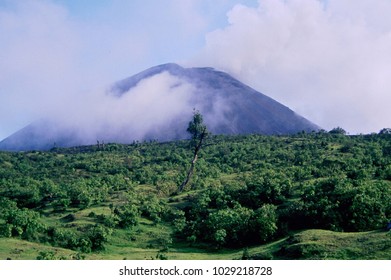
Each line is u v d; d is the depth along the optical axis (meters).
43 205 92.81
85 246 66.38
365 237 54.09
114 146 187.88
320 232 60.34
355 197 67.31
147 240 73.94
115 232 74.19
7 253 59.38
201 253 66.94
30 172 136.12
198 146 119.00
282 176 94.69
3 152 171.12
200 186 106.31
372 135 151.38
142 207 86.38
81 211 85.25
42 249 63.22
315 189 75.94
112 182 109.69
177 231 77.50
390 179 85.06
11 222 69.38
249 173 110.06
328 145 136.62
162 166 131.50
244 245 68.50
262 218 68.38
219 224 70.81
